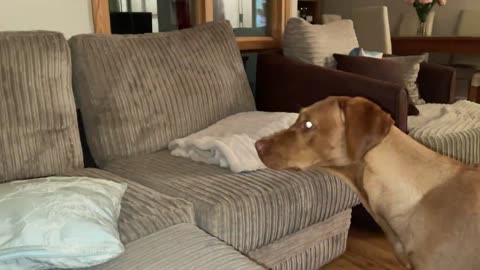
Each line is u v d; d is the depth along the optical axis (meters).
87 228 0.95
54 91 1.56
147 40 1.92
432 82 2.85
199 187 1.43
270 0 3.10
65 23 2.02
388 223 1.26
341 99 1.29
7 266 0.88
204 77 2.00
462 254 1.14
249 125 1.84
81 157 1.65
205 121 1.98
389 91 1.91
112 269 0.96
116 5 2.33
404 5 5.11
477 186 1.16
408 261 1.23
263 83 2.51
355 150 1.21
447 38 3.73
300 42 2.61
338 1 5.78
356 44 2.89
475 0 4.60
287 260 1.60
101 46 1.79
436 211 1.17
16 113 1.46
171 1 2.61
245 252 1.39
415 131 2.10
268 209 1.40
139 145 1.79
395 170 1.23
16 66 1.48
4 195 1.04
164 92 1.87
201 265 0.98
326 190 1.58
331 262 1.91
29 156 1.48
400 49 4.05
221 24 2.20
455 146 2.05
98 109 1.75
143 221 1.17
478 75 3.98
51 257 0.89
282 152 1.33
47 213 0.96
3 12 1.83
